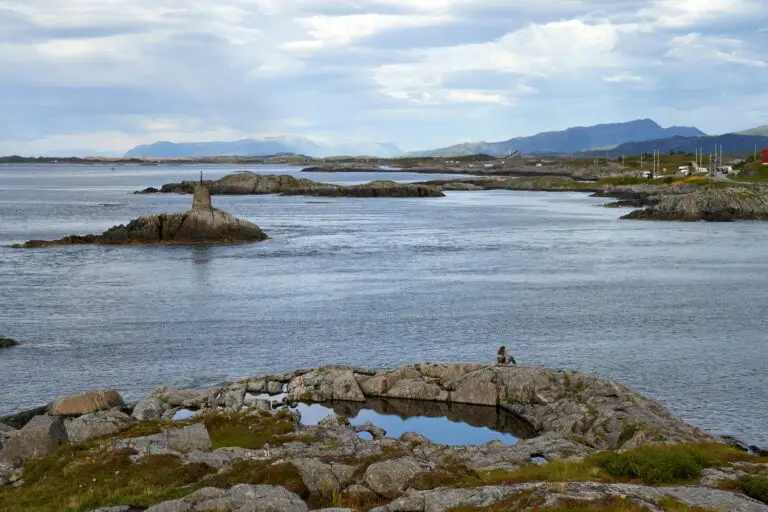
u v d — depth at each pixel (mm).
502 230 158625
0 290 87125
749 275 98500
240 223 135875
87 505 26766
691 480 28188
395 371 52625
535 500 23312
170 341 64812
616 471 29531
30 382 53594
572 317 73250
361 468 31344
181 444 35188
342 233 151500
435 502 24891
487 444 37969
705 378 53625
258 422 41938
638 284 91688
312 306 78562
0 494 29047
